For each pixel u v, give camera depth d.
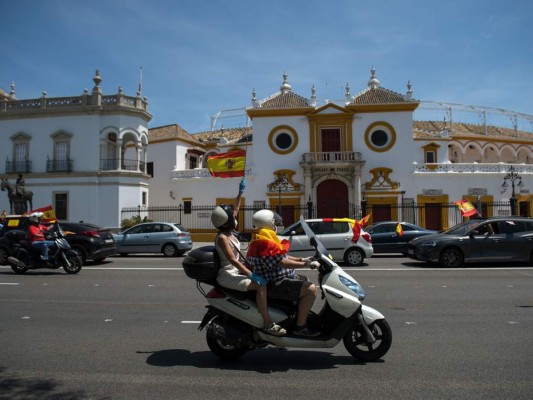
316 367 5.28
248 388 4.61
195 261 5.39
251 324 5.28
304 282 5.27
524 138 45.41
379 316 5.42
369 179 33.28
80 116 32.81
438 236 14.84
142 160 34.34
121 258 19.27
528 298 9.30
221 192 34.72
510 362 5.36
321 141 34.09
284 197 33.47
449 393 4.42
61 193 32.53
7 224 17.70
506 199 32.69
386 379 4.84
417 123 46.34
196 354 5.81
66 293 10.32
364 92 36.19
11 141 33.84
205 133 48.38
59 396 4.41
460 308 8.40
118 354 5.80
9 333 6.86
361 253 15.21
